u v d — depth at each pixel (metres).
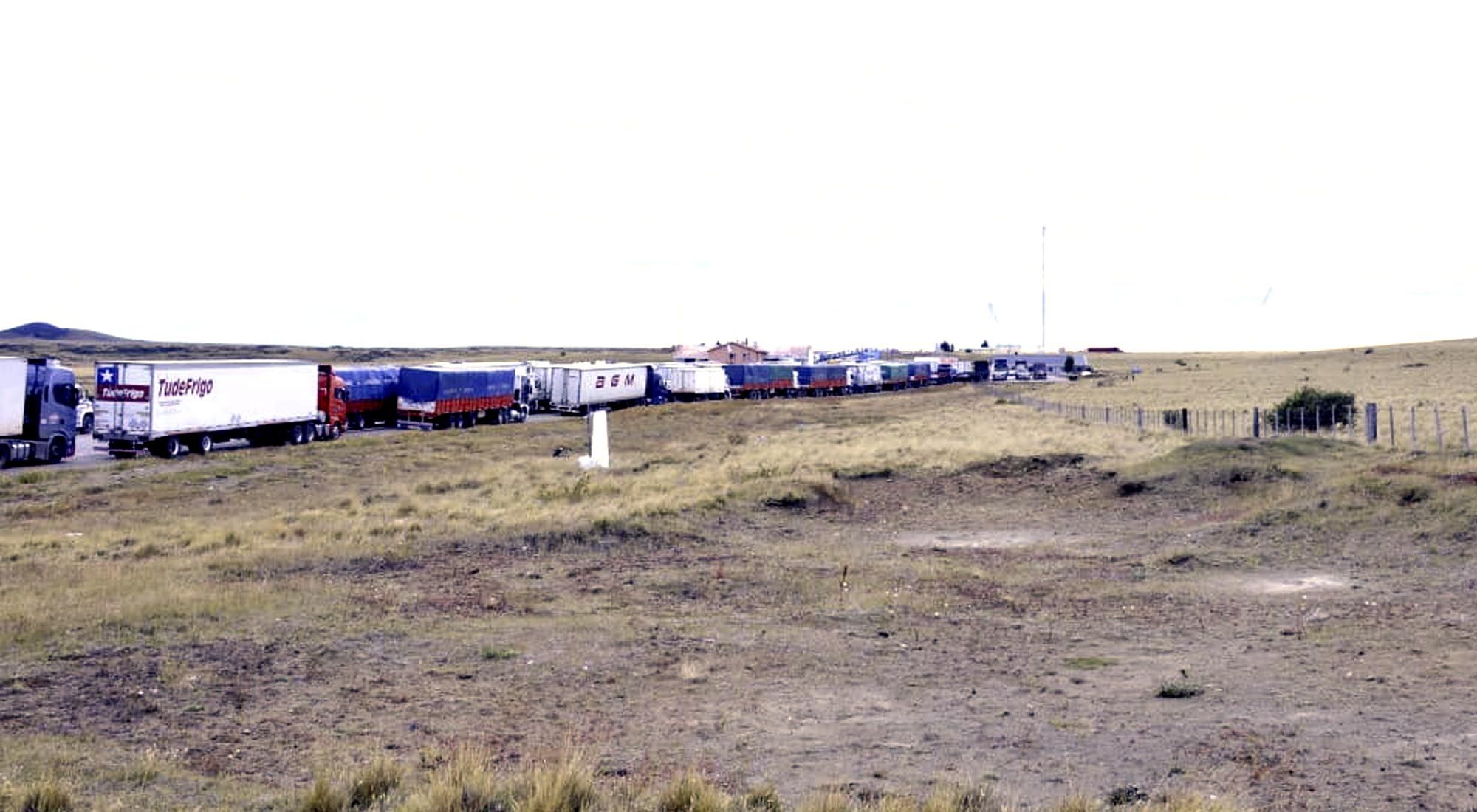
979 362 161.25
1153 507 28.41
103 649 13.23
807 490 30.20
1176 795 8.09
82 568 19.58
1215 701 11.37
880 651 14.05
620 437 60.75
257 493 35.09
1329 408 46.06
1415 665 12.74
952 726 10.49
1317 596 17.67
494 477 37.66
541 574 19.64
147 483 37.25
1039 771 9.02
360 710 10.97
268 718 10.62
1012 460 37.12
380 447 52.03
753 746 9.84
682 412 81.81
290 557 20.55
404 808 7.75
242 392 49.78
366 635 14.38
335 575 19.14
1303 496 25.34
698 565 20.78
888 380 132.88
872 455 40.78
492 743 9.89
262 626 14.73
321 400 57.41
